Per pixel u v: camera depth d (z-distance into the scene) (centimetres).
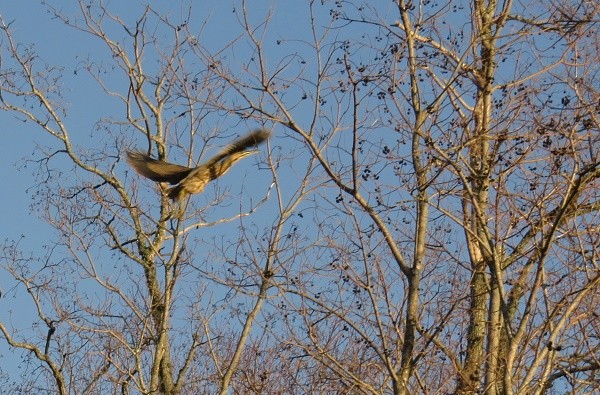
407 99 1424
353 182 1380
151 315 2000
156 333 1972
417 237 1398
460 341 1436
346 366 1455
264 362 1628
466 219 1435
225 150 1352
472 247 1477
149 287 2055
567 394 1306
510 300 1395
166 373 1945
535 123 1371
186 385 1955
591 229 1321
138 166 1366
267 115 1397
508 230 1375
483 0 1534
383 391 1391
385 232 1396
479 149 1416
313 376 1551
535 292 1255
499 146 1388
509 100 1396
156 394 1927
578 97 1370
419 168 1395
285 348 1501
